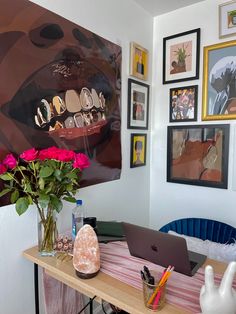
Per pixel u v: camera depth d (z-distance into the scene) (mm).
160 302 846
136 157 2201
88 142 1636
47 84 1352
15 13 1187
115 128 1895
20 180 1212
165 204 2389
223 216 2070
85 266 1021
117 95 1905
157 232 1027
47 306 1322
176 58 2209
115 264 1123
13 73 1188
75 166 1140
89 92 1629
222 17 1960
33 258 1207
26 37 1237
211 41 2031
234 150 1979
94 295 1040
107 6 1786
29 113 1268
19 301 1313
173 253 1007
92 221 1404
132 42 2029
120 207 2049
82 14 1579
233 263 766
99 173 1757
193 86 2131
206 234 1836
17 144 1220
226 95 1977
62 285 1397
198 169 2160
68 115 1479
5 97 1161
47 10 1342
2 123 1154
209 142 2086
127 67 2027
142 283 928
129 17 2014
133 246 1148
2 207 1207
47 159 1146
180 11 2174
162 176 2385
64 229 1521
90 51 1625
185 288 962
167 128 2311
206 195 2150
